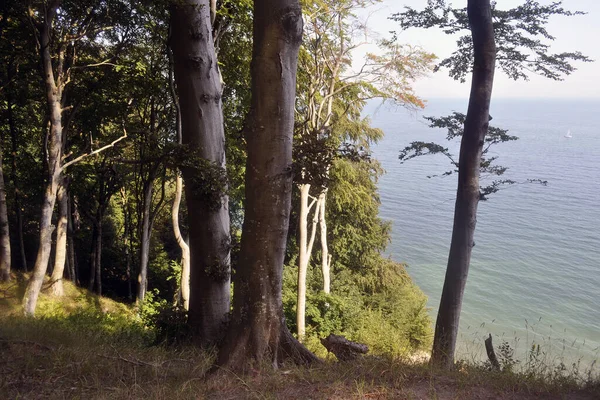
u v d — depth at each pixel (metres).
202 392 5.25
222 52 16.70
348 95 20.84
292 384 5.48
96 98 18.05
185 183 9.01
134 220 30.38
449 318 9.66
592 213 77.69
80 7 14.36
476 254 56.28
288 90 6.31
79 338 7.48
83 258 28.72
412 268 51.69
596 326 37.19
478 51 9.50
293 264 25.83
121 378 5.85
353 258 29.22
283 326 6.52
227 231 9.29
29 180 21.30
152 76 16.86
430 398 4.97
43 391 5.31
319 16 17.56
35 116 20.30
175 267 22.70
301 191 17.98
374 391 5.14
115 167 21.16
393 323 23.48
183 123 9.00
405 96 18.27
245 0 13.51
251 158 6.39
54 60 15.32
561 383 5.76
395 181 104.50
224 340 6.38
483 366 6.66
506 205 82.94
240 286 6.42
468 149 9.67
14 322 8.88
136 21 15.05
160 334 9.56
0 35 14.76
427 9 10.55
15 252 24.66
